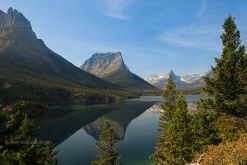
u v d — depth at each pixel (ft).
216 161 72.23
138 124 437.99
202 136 121.08
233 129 105.91
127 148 280.72
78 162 242.99
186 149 118.73
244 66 105.60
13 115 71.46
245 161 66.33
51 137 348.59
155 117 522.06
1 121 69.82
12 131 70.08
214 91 108.68
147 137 332.19
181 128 121.80
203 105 124.67
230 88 105.29
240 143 79.25
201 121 122.21
